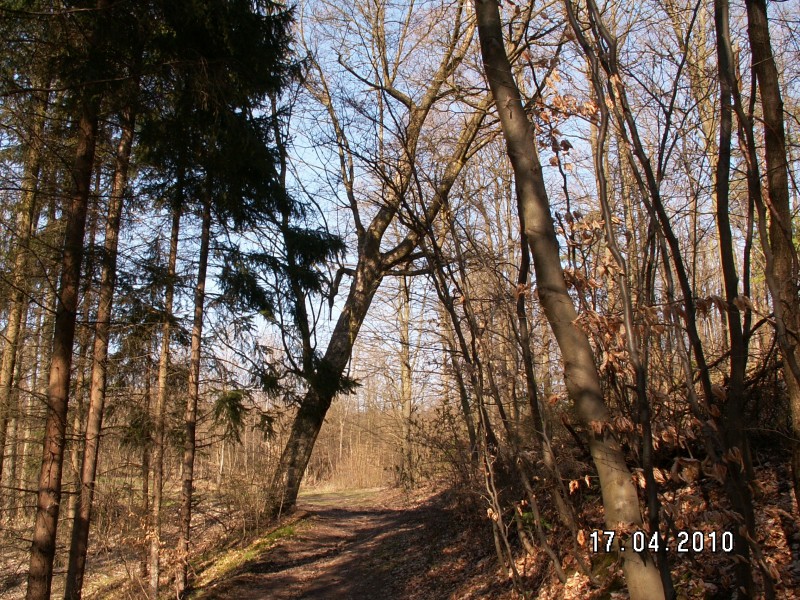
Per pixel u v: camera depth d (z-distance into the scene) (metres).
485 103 9.77
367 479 32.75
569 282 4.20
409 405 20.80
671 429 3.83
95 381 9.84
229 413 12.15
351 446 35.62
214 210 11.94
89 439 9.75
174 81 9.39
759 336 7.78
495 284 6.91
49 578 7.77
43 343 12.96
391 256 17.20
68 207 9.61
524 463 7.18
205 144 10.69
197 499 13.85
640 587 3.35
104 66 8.33
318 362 14.29
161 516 11.95
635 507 3.56
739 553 3.63
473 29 11.71
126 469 12.30
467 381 7.64
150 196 11.48
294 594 11.09
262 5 10.87
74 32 8.43
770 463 6.55
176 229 11.90
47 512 7.88
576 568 6.75
